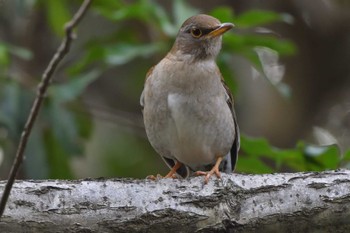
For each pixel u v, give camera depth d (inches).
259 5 633.0
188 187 339.3
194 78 406.3
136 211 332.2
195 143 411.8
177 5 502.0
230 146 421.4
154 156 633.6
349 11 628.7
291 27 629.3
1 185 325.7
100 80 645.3
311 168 405.1
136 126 557.9
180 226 335.0
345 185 344.5
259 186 341.7
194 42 422.0
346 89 633.0
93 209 329.4
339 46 629.9
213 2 631.8
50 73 268.2
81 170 620.4
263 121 605.3
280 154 401.1
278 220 340.5
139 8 490.0
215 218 336.2
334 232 346.6
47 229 325.1
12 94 498.3
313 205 341.7
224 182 341.4
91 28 650.8
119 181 337.7
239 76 604.4
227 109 415.8
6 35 608.4
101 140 629.3
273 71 635.5
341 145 626.5
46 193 327.0
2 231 321.4
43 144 500.7
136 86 627.8
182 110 405.4
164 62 419.5
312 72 631.2
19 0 524.1
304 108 623.5
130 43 519.2
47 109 492.1
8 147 534.0
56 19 563.2
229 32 488.7
